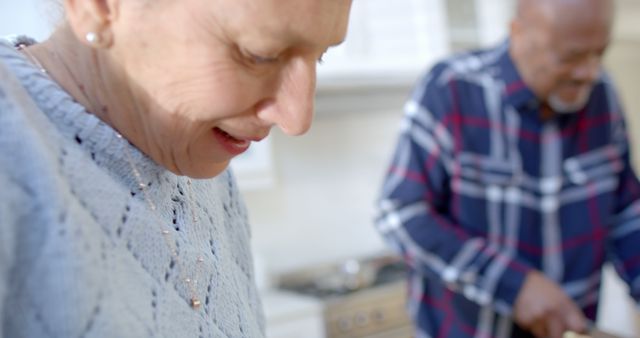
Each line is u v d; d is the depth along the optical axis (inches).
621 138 68.4
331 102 117.3
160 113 21.5
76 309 18.2
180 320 22.6
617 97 68.7
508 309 58.2
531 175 63.8
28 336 18.1
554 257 64.1
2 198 17.6
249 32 19.7
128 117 22.0
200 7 19.6
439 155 62.6
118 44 20.6
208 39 20.0
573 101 61.7
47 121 19.9
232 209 33.3
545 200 63.8
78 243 18.4
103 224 20.0
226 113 21.3
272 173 113.5
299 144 131.0
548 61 59.1
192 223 26.1
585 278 65.4
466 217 63.1
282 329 99.8
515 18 63.1
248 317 29.5
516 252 63.6
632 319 141.2
